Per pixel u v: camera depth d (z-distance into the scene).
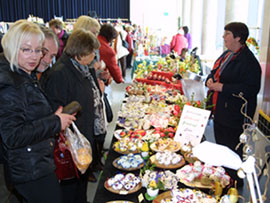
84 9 11.44
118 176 1.58
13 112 1.25
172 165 1.74
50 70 1.89
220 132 2.32
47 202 1.47
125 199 1.46
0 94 1.23
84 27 2.71
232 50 2.16
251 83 2.06
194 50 5.56
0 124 1.24
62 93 1.81
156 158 1.79
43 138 1.35
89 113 1.98
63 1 11.03
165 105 2.96
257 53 3.68
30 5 10.53
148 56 6.33
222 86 2.15
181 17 10.48
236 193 1.29
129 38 9.07
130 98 3.26
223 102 2.24
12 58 1.25
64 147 1.67
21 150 1.34
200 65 5.22
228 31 2.09
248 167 0.83
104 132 2.35
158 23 11.69
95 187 2.79
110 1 11.59
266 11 3.07
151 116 2.56
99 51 3.34
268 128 2.64
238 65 2.11
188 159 1.78
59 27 4.12
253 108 2.17
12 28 1.27
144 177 1.52
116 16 11.79
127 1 11.65
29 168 1.36
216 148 0.93
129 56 9.75
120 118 2.63
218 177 1.53
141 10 11.70
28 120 1.33
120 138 2.14
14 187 1.46
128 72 9.15
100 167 3.01
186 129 1.90
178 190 1.43
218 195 1.45
